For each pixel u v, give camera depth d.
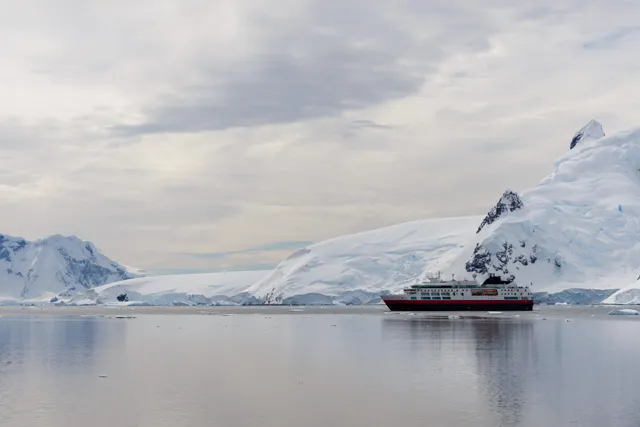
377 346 120.44
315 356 105.06
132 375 85.31
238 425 58.38
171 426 58.25
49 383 79.06
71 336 152.50
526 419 59.75
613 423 58.41
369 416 61.09
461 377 81.50
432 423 58.66
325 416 61.22
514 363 94.19
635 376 81.75
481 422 58.88
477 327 172.50
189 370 89.94
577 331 155.75
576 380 78.75
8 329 182.25
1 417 61.59
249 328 181.00
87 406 65.88
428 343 125.12
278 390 73.56
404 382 78.00
